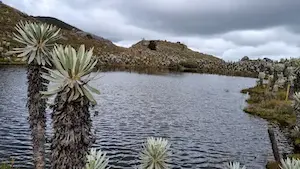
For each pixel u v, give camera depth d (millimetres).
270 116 43531
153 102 51469
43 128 9055
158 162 9914
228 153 26844
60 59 5266
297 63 74312
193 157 25188
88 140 5555
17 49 7914
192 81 97062
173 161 23781
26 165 20453
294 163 10352
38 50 8047
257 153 27172
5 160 20984
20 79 59312
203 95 65312
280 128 37188
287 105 46844
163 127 34656
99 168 6758
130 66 147250
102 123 34000
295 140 30906
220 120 40656
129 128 32875
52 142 5520
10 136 26422
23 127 29281
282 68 74000
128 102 49344
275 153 20859
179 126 35750
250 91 73375
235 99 61000
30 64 8461
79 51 5359
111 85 69312
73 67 5211
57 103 5473
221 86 86812
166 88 72875
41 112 8875
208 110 47719
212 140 30750
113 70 113938
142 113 41562
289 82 57375
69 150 5352
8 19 123188
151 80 88750
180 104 51750
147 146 10555
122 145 26656
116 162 22453
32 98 8664
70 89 5242
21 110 35688
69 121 5328
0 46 91188
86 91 5336
